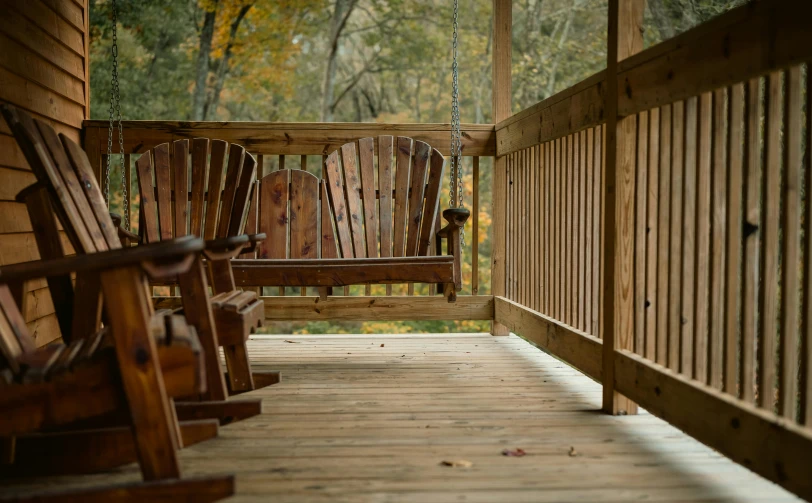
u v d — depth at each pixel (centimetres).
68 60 415
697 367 214
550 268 358
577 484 191
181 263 175
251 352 397
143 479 171
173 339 174
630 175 260
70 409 171
